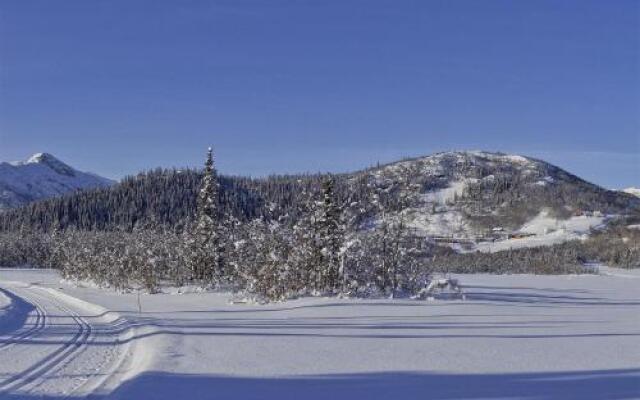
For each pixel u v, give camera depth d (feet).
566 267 328.90
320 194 113.80
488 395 31.99
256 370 39.29
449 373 38.40
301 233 112.06
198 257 150.10
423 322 69.10
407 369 39.81
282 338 55.67
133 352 48.91
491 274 286.87
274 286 106.32
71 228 420.77
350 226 111.86
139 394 31.91
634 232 458.09
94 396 32.65
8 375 39.01
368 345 51.03
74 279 181.06
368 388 33.83
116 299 114.21
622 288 172.35
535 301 109.29
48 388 34.94
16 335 60.90
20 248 346.95
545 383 35.19
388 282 110.63
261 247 114.01
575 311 88.02
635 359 44.16
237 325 67.21
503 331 61.05
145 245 158.92
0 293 133.49
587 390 33.22
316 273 109.50
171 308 93.81
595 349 49.03
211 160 155.22
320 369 39.75
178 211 503.20
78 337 59.21
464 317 74.64
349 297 102.99
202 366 40.52
